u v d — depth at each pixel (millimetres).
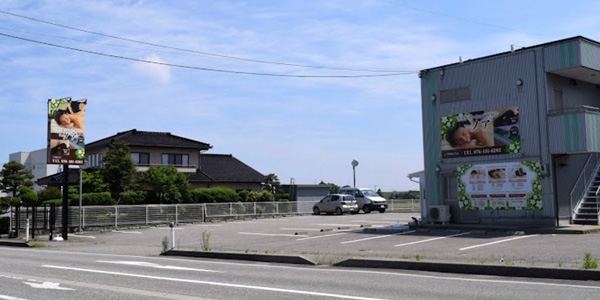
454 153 24500
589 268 11172
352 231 24344
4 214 33781
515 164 22359
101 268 13969
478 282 10922
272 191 51406
